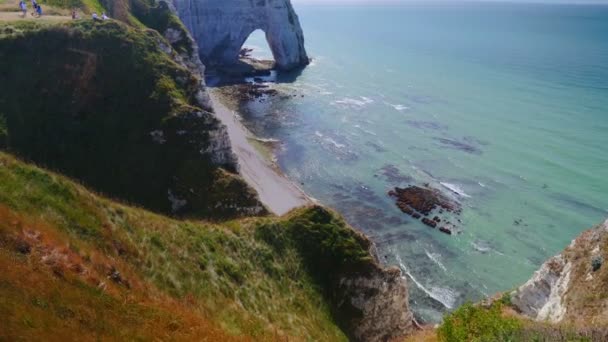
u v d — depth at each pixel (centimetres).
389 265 5322
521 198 6688
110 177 5125
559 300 3059
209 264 2905
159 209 5003
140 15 8912
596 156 7875
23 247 1938
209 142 5500
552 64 14750
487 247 5653
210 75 13112
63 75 5569
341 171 7538
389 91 11888
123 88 5697
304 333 2950
